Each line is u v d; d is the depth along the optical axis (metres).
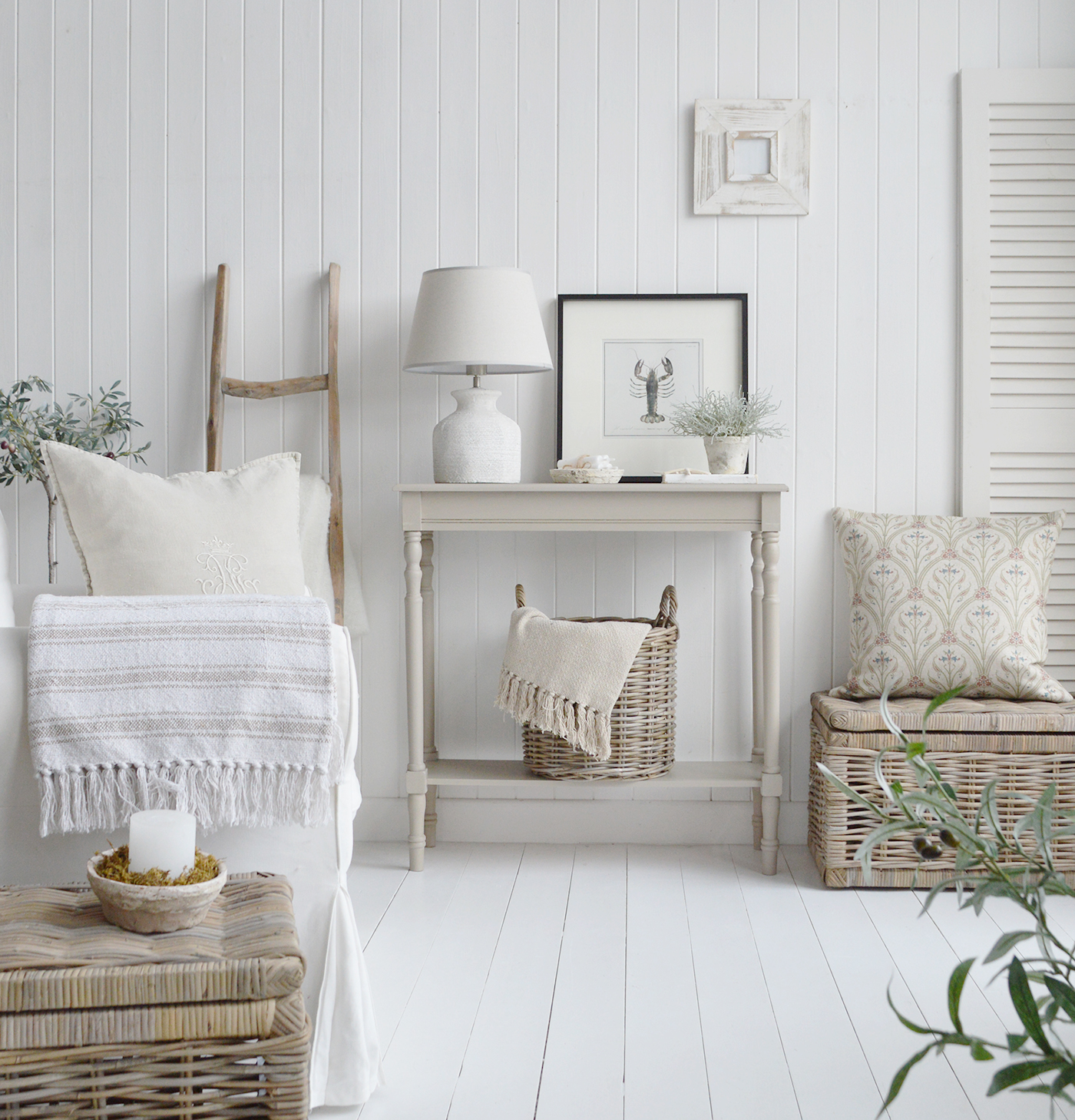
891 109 2.81
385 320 2.86
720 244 2.84
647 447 2.86
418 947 2.16
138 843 1.31
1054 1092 0.70
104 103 2.86
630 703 2.59
